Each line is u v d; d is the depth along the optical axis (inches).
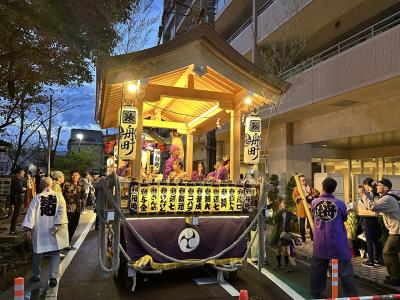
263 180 262.8
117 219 223.6
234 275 270.2
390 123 532.7
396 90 494.3
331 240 214.4
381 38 452.4
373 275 279.0
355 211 365.4
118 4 327.9
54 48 375.9
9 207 533.6
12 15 302.2
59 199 245.9
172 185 247.4
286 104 660.7
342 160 814.5
